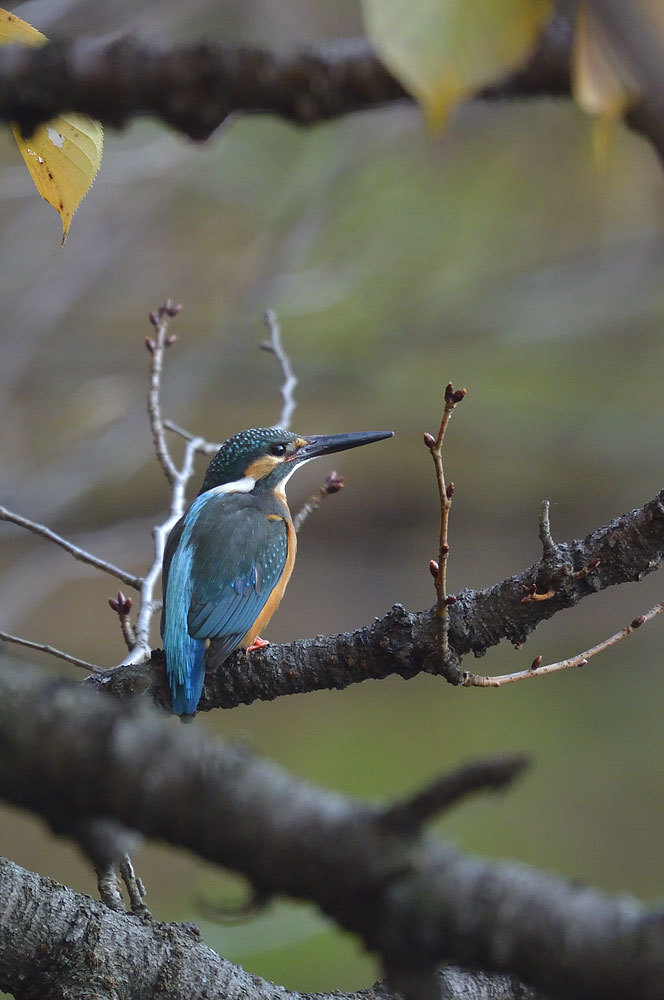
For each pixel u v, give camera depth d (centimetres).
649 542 475
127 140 1447
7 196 1327
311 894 207
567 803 1716
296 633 2180
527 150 1524
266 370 1652
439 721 1941
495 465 2361
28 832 1655
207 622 706
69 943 447
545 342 1898
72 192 317
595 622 2209
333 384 1705
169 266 1644
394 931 204
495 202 1578
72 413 1489
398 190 1520
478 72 176
